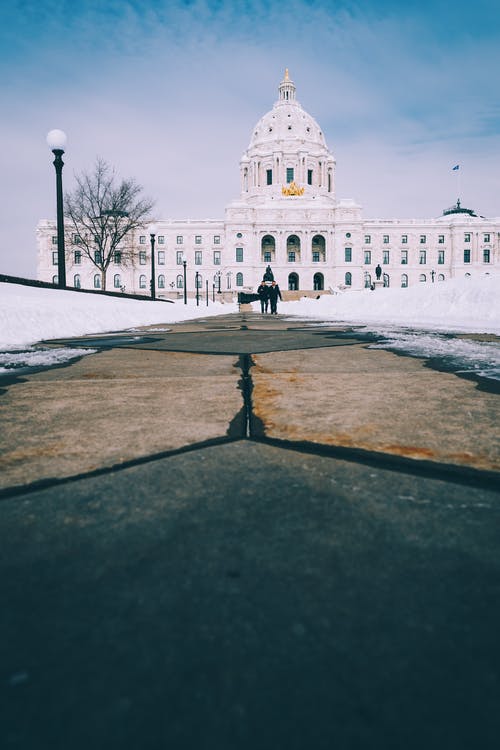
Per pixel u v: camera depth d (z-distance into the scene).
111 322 10.60
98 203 46.12
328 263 96.69
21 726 0.66
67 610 0.90
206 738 0.63
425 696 0.70
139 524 1.23
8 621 0.87
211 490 1.43
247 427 2.17
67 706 0.69
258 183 111.12
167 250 96.56
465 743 0.62
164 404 2.70
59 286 15.13
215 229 96.94
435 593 0.93
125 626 0.85
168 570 1.02
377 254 100.50
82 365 4.47
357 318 14.16
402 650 0.79
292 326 10.56
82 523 1.24
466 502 1.34
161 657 0.78
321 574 1.00
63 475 1.59
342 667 0.75
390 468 1.62
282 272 96.44
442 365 4.19
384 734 0.63
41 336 7.54
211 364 4.46
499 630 0.83
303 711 0.67
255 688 0.71
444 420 2.27
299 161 107.81
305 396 2.88
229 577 0.99
